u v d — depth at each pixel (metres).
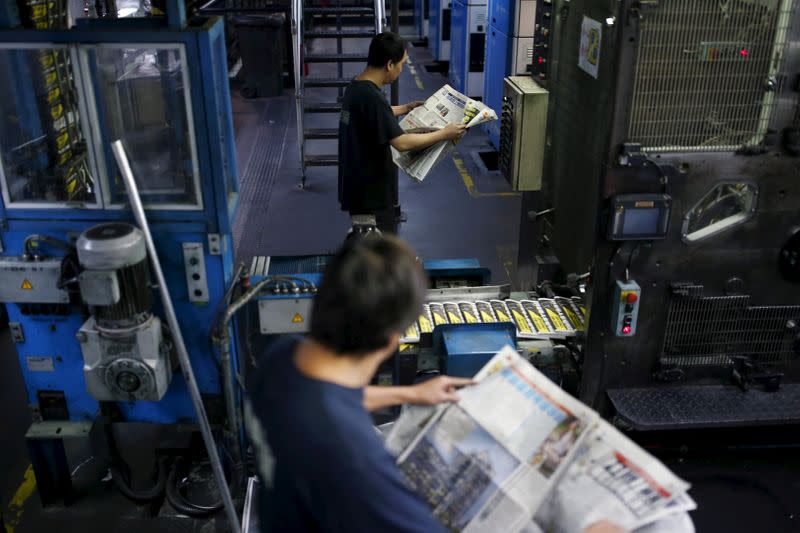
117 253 2.71
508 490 1.78
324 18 14.29
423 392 1.98
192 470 3.64
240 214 6.59
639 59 3.02
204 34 2.66
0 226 2.97
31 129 3.09
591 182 3.44
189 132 2.81
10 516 3.44
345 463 1.35
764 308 3.51
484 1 9.04
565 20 3.79
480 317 3.79
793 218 3.34
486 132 8.65
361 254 1.42
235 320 3.29
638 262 3.36
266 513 1.53
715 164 3.19
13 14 2.77
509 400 1.96
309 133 7.24
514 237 6.26
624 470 1.84
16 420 4.16
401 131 4.21
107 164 2.91
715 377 3.66
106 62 2.82
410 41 13.67
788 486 3.66
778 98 3.12
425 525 1.40
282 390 1.43
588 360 3.56
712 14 2.96
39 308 3.10
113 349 2.96
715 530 3.39
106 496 3.55
